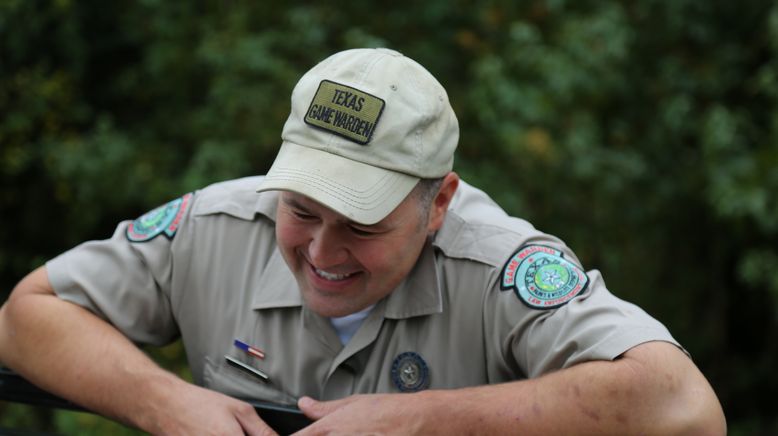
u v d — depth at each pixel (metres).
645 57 7.37
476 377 1.92
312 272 1.79
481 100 6.36
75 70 6.85
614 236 7.27
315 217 1.72
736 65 7.30
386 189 1.68
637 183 7.29
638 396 1.66
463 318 1.89
